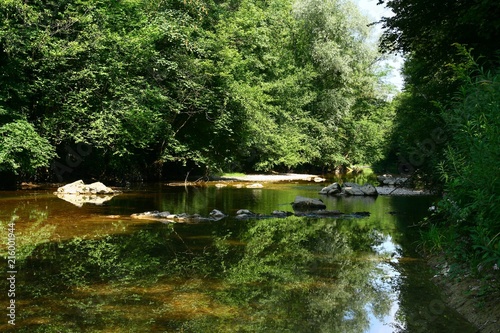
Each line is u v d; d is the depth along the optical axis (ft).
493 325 12.31
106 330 11.98
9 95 52.42
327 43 110.93
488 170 12.56
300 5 110.22
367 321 13.12
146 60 65.05
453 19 30.86
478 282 15.19
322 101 119.24
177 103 70.13
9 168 50.65
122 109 61.26
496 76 14.35
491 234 12.82
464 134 14.90
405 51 36.99
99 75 60.64
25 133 51.88
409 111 62.39
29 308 13.61
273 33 111.24
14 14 53.52
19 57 54.70
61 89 59.26
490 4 24.52
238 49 96.22
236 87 79.36
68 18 59.41
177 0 74.28
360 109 147.95
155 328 12.23
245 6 98.94
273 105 108.27
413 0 31.96
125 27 68.18
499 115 12.86
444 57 34.58
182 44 69.77
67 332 11.77
